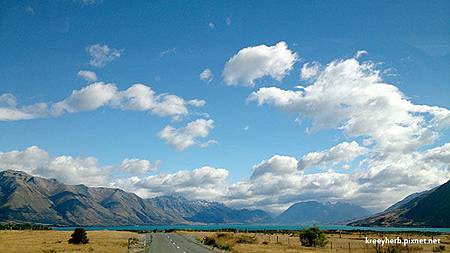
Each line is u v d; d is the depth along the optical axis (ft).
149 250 174.91
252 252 162.30
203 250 174.29
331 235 407.23
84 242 232.32
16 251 165.37
